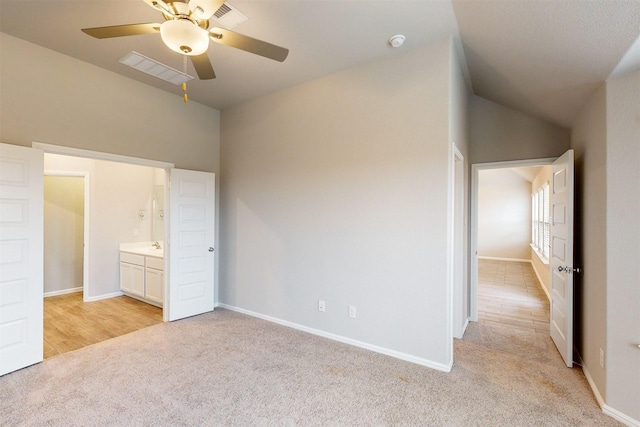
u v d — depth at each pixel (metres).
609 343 2.05
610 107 2.09
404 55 2.79
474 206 3.79
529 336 3.35
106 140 3.27
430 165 2.66
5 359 2.50
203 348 3.02
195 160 4.12
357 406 2.12
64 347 3.04
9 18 2.40
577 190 2.82
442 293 2.60
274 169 3.77
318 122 3.36
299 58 2.94
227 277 4.29
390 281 2.86
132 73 3.34
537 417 2.01
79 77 3.07
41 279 2.72
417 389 2.32
